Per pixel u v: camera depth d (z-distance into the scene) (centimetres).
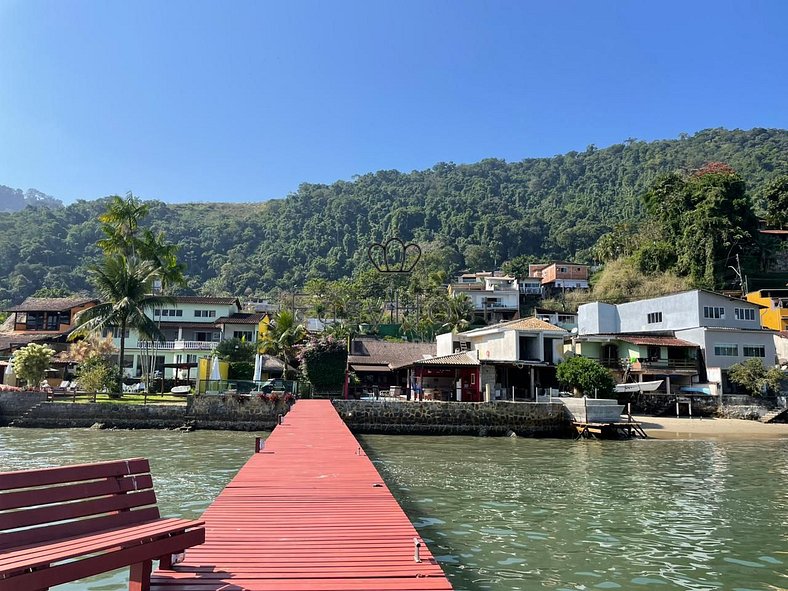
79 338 5544
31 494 493
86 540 494
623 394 4519
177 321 6169
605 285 8919
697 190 8669
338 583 583
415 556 661
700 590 853
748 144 18325
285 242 18912
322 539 739
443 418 3562
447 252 14912
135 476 598
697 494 1630
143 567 525
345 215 19725
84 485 540
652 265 8700
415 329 8450
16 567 411
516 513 1339
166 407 3475
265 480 1140
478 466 2148
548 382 4594
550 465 2209
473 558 980
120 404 3481
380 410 3562
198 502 1360
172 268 5128
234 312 6531
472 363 4203
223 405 3484
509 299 9994
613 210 16675
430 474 1931
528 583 862
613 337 5038
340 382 4212
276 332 5234
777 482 1861
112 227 5056
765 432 3816
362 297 10869
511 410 3591
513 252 15550
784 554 1044
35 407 3478
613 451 2769
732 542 1120
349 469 1272
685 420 4178
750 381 4619
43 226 15138
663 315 5581
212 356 4994
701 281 7838
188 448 2527
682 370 4866
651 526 1239
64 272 12888
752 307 5341
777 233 8369
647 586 865
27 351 3969
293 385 3953
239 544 713
